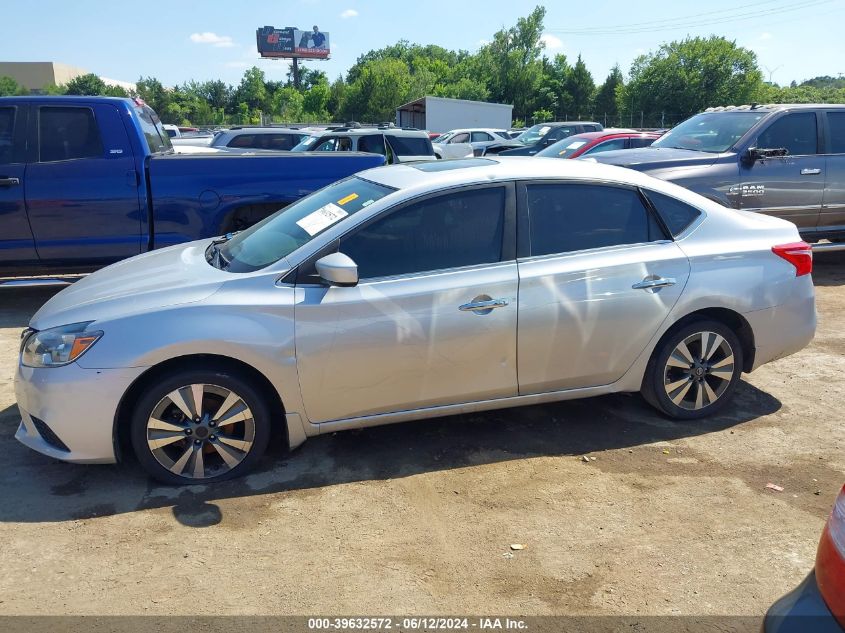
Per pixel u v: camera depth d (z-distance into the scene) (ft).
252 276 11.78
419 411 12.55
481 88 212.43
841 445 13.34
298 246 12.23
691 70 172.86
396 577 9.47
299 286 11.76
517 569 9.66
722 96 171.32
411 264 12.21
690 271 13.42
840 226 27.07
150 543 10.18
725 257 13.69
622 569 9.66
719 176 25.16
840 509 6.12
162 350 10.96
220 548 10.09
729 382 14.25
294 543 10.22
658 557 9.93
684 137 29.27
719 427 14.14
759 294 13.84
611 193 13.46
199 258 13.69
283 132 52.01
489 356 12.48
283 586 9.27
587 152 41.68
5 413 14.58
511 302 12.35
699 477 12.15
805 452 13.07
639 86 180.04
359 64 265.95
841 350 18.94
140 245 21.44
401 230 12.27
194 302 11.35
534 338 12.60
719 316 14.03
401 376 12.12
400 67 196.85
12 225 20.51
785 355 14.65
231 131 51.72
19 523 10.65
